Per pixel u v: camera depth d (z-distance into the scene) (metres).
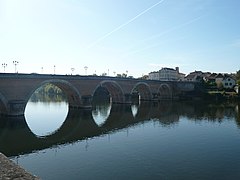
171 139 39.88
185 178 23.70
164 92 130.88
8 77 54.69
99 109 82.00
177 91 128.62
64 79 68.69
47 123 55.38
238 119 60.34
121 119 61.59
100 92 147.88
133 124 54.41
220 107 87.06
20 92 57.62
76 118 62.78
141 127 50.75
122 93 95.75
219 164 27.69
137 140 39.31
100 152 32.47
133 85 100.06
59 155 31.31
